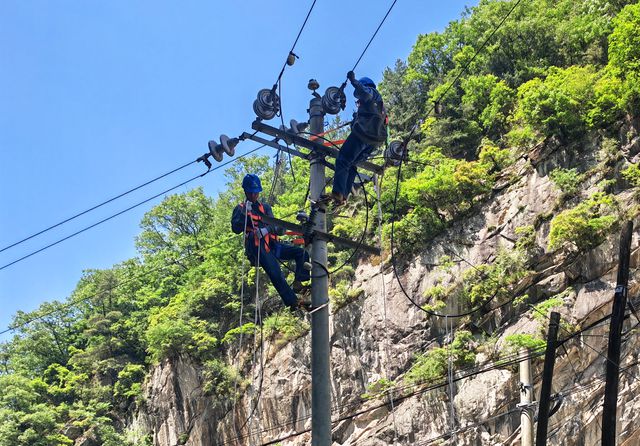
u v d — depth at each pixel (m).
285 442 49.25
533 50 63.84
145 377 62.28
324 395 11.73
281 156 15.66
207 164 13.80
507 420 38.62
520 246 44.78
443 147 60.16
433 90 67.50
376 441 43.06
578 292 40.91
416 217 50.59
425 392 41.78
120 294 81.44
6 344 81.25
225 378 53.84
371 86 13.23
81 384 68.25
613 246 41.12
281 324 53.06
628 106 46.94
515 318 42.50
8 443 60.09
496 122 59.62
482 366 40.78
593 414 36.91
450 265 46.59
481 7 76.50
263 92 13.34
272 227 13.37
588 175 45.62
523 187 48.25
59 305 81.25
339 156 13.05
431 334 45.53
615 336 16.55
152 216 86.62
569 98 48.25
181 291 72.12
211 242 74.69
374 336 47.59
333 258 53.69
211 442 53.53
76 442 61.66
